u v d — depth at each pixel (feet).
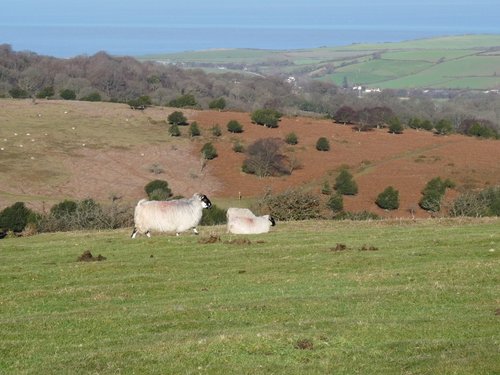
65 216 218.38
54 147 450.71
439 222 146.30
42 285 96.58
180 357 61.67
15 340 70.64
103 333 71.97
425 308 75.46
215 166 437.58
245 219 134.82
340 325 68.74
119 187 394.11
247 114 542.16
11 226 219.20
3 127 481.46
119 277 98.27
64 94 620.90
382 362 59.31
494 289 81.92
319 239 125.49
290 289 87.81
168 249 118.21
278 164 422.82
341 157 446.60
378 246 115.55
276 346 63.10
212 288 90.94
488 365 56.39
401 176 403.34
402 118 621.72
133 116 529.45
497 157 436.35
